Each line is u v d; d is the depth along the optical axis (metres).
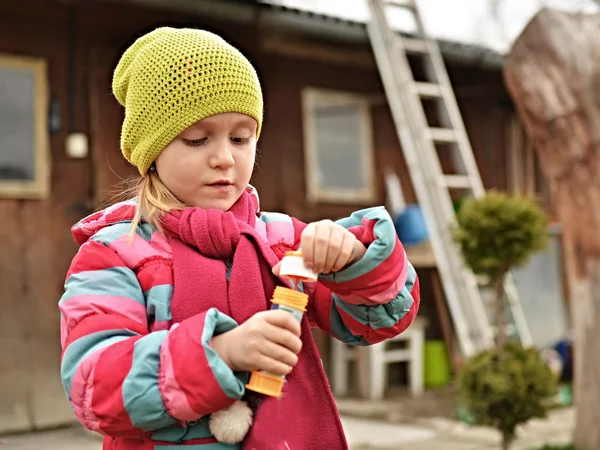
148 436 1.44
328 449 1.48
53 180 6.13
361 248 1.42
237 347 1.30
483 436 5.56
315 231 1.36
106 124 6.31
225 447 1.42
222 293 1.46
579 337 4.66
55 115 6.06
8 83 5.96
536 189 9.31
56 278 6.12
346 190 7.98
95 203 6.20
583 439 4.60
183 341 1.31
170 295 1.47
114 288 1.45
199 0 6.11
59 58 6.16
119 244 1.51
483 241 4.68
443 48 7.72
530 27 4.65
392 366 7.89
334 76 7.92
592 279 4.55
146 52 1.59
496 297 4.75
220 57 1.53
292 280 1.51
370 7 6.97
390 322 1.54
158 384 1.30
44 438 5.70
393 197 8.05
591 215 4.50
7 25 5.95
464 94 8.76
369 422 6.22
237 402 1.42
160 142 1.54
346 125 8.02
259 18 6.52
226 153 1.52
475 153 8.95
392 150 8.34
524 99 4.70
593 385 4.55
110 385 1.31
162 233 1.54
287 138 7.56
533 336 8.43
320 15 6.73
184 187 1.54
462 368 4.65
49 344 6.05
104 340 1.38
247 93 1.54
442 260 6.45
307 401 1.49
